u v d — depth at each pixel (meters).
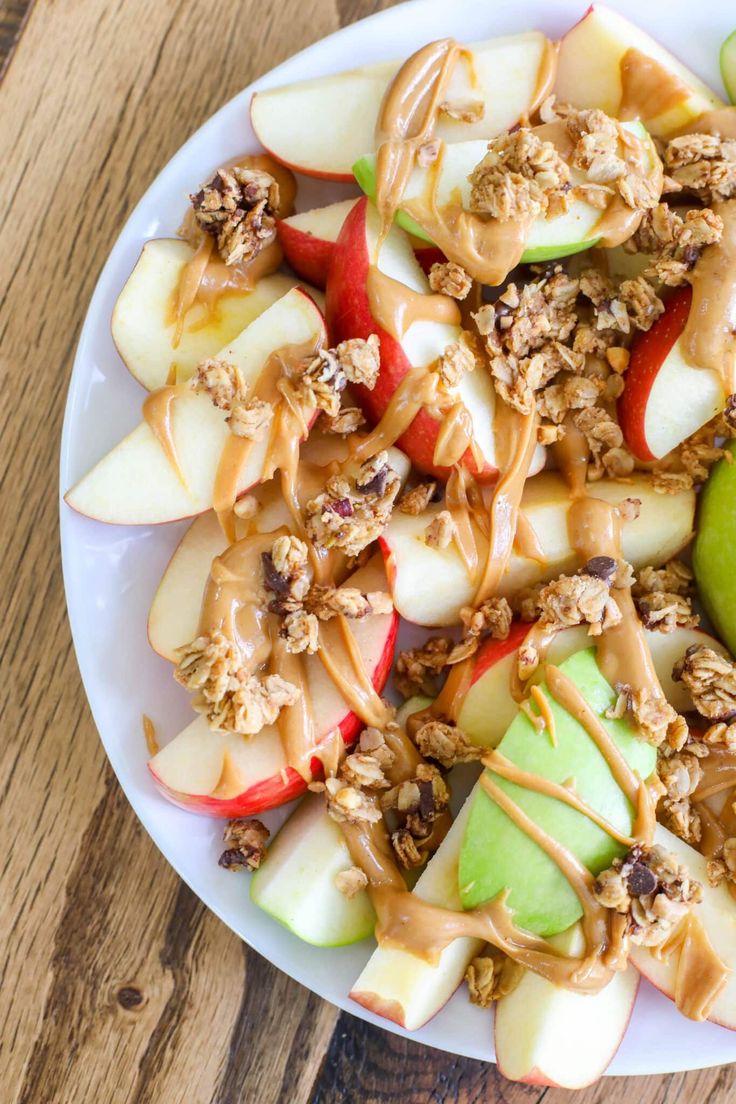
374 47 0.52
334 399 0.51
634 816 0.51
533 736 0.50
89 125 0.55
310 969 0.52
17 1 0.55
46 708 0.55
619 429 0.53
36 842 0.55
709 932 0.52
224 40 0.55
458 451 0.51
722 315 0.51
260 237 0.52
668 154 0.52
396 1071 0.54
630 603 0.52
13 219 0.55
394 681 0.53
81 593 0.52
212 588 0.52
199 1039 0.55
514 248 0.51
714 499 0.52
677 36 0.53
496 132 0.52
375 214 0.51
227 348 0.51
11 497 0.55
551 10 0.52
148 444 0.52
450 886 0.51
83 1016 0.55
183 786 0.51
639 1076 0.54
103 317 0.52
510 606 0.53
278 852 0.52
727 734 0.52
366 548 0.53
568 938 0.51
